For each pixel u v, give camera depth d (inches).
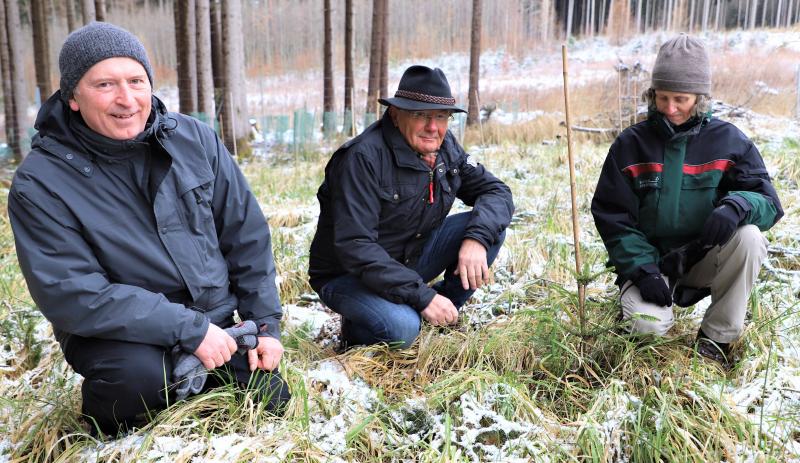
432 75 101.3
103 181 81.8
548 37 1311.5
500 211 116.1
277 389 93.7
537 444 86.2
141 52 80.7
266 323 92.4
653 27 1289.4
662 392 93.4
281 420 90.0
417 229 112.7
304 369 106.0
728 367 105.0
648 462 84.4
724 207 95.2
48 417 91.3
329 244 116.0
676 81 98.5
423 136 104.3
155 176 83.4
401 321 108.3
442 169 110.3
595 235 172.4
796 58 666.2
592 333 105.3
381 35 517.7
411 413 93.7
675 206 104.8
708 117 104.3
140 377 81.7
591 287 134.5
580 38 1304.1
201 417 91.3
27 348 120.5
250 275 93.4
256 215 94.0
